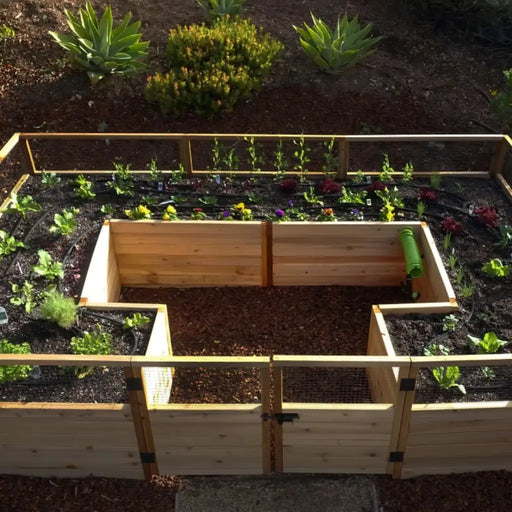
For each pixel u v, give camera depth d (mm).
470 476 3697
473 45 8133
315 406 3367
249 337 4773
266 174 5723
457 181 5660
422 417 3393
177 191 5520
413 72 7633
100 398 3576
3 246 4820
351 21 7781
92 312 4199
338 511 3539
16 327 4098
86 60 6977
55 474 3715
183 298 5203
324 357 3152
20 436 3508
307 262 5145
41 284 4531
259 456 3627
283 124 6914
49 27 7645
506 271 4551
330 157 5922
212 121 6871
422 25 8242
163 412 3375
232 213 5191
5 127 6797
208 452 3605
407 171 5598
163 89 6695
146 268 5219
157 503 3594
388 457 3611
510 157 6688
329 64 7203
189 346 4691
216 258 5125
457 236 5008
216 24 7270
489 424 3445
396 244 5012
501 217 5207
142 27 7746
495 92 7484
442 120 7129
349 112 7066
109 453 3605
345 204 5320
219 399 4191
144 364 3156
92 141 6742
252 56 7012
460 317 4188
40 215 5254
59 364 3209
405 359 3145
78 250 4875
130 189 5555
